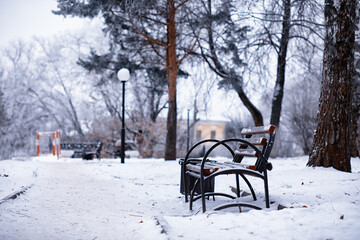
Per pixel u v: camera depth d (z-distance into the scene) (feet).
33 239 10.04
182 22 48.16
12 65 115.75
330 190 16.87
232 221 11.47
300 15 45.01
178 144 105.81
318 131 24.17
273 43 52.54
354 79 36.09
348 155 23.17
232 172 13.55
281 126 116.98
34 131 116.78
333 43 23.66
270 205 14.57
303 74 61.41
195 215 13.34
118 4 43.62
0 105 108.17
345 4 23.58
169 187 23.38
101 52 101.19
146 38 51.90
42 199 16.81
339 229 10.03
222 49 53.26
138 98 99.76
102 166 36.09
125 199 18.66
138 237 10.64
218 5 45.65
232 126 115.85
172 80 48.44
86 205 16.21
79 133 112.98
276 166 33.24
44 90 112.27
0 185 20.21
